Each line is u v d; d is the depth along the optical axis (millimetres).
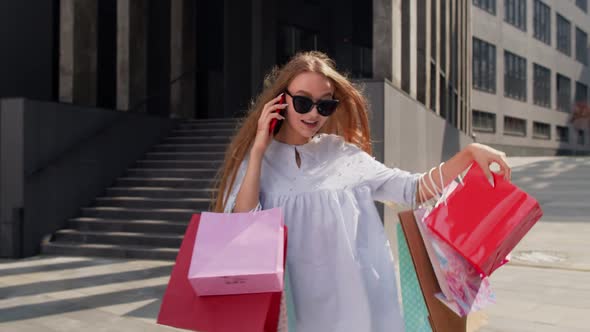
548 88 51000
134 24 12516
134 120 11461
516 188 1665
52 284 6793
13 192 8898
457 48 24609
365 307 1756
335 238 1830
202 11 15586
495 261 1675
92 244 9172
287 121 1992
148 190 10289
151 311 5480
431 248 1682
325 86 1884
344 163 1960
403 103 9320
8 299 6027
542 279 6973
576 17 57062
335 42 20359
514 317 5191
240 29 16750
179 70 13977
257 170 1803
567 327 4855
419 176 1885
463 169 1795
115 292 6336
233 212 1848
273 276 1486
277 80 1909
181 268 1609
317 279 1809
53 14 14812
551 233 11047
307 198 1872
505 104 42688
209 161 10812
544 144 49906
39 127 9141
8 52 13609
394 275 1860
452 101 22297
